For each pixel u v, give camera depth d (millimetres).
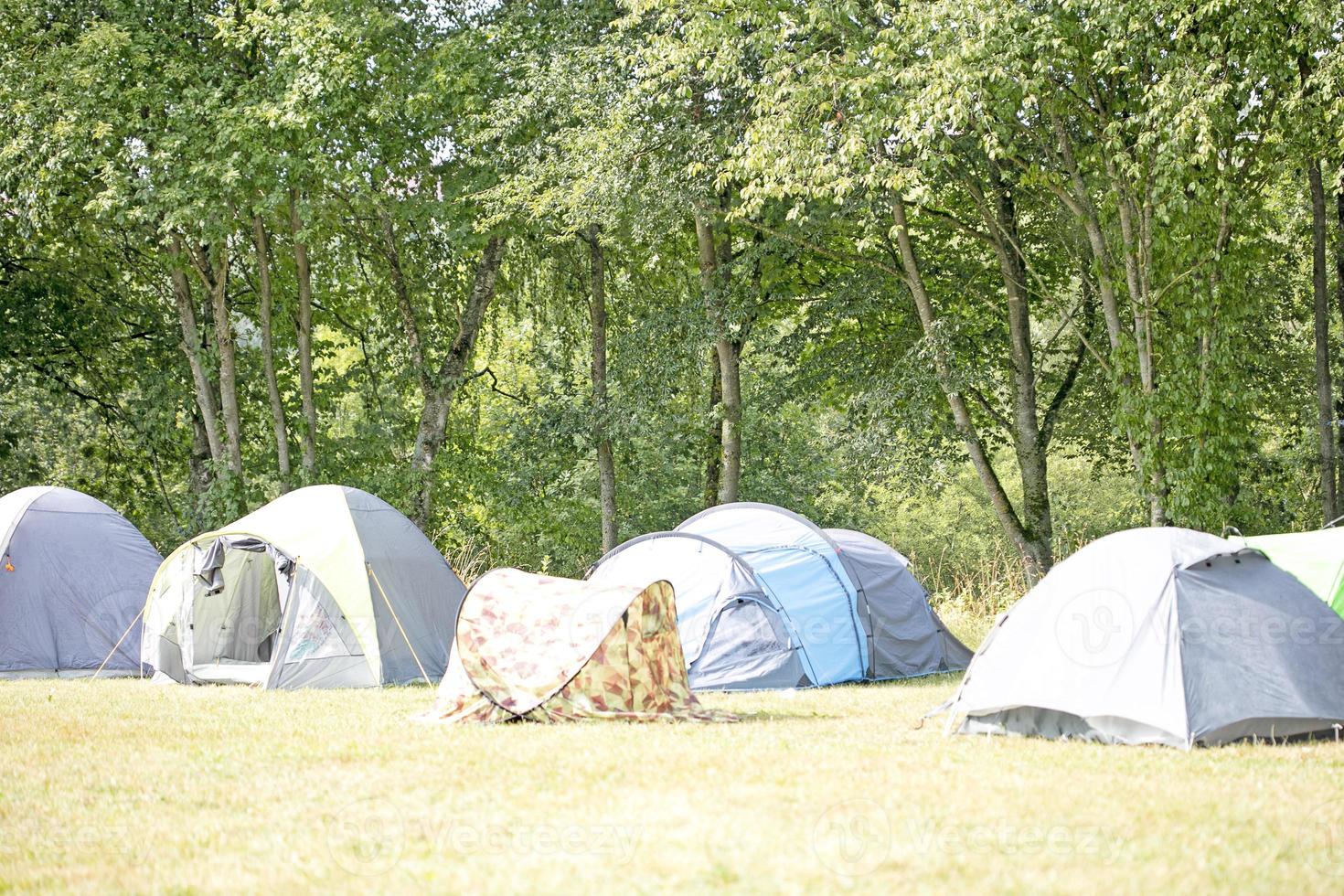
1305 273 23359
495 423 30562
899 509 36781
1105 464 26312
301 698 12234
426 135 23453
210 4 22906
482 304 26000
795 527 14078
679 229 23109
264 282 24375
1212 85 15250
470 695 10133
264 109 20797
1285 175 18469
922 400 20609
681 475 29812
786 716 10195
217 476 24828
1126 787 6750
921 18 15867
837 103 17359
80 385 29031
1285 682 8562
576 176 20969
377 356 27672
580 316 26984
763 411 24656
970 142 18953
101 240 24922
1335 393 22875
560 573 32156
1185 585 8773
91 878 5328
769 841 5523
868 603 13766
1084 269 20812
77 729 9961
